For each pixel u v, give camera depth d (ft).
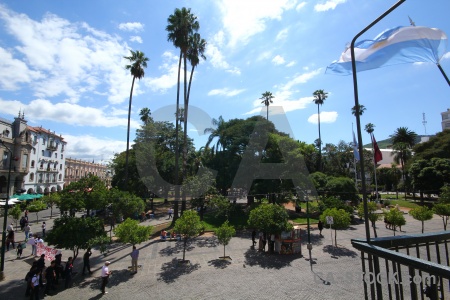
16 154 140.15
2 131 134.72
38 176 167.12
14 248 56.49
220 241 48.52
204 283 36.76
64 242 37.63
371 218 62.39
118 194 66.39
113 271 42.52
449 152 132.46
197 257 49.37
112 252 53.88
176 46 77.71
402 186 167.53
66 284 36.04
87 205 62.54
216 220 80.64
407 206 119.85
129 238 42.06
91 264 46.57
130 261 47.62
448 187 98.17
